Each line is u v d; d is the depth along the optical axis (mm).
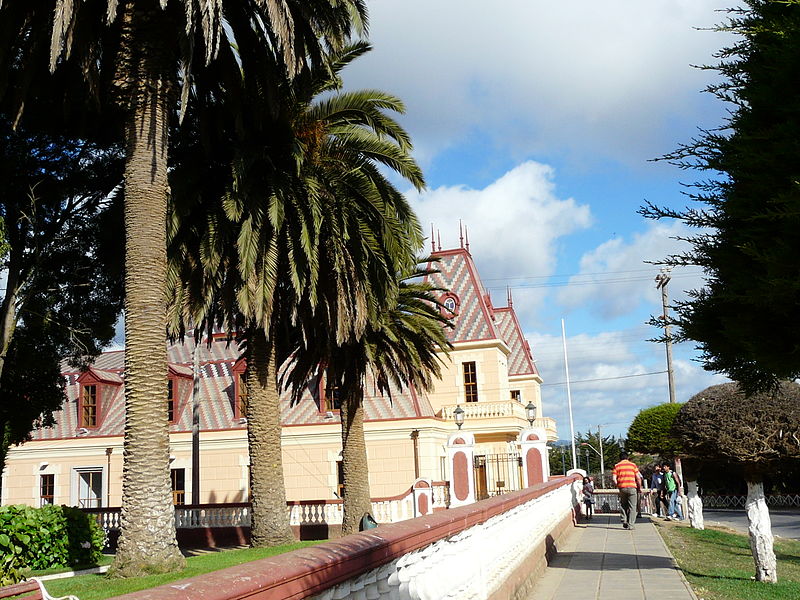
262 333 18625
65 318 22234
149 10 13820
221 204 16688
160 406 13273
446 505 28562
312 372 23156
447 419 35281
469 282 38750
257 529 18219
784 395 13742
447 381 36906
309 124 17953
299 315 18578
